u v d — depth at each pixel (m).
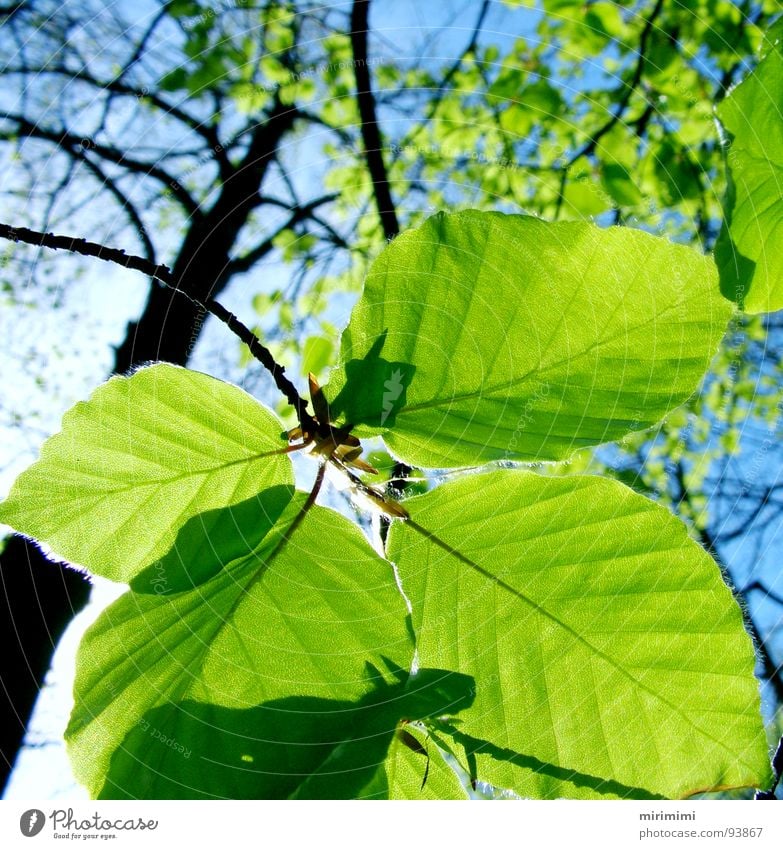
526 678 0.16
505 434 0.15
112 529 0.15
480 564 0.16
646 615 0.16
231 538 0.15
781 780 0.17
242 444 0.16
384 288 0.16
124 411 0.16
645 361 0.16
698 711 0.16
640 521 0.16
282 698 0.15
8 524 0.15
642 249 0.16
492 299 0.16
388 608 0.15
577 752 0.16
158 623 0.15
